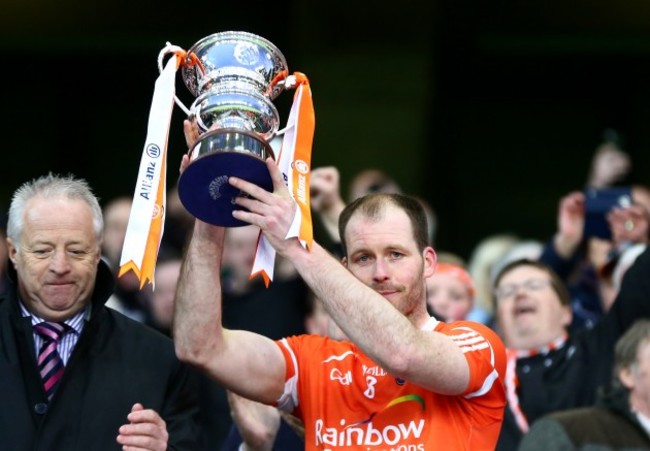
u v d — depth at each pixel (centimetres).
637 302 1584
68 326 1221
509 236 2697
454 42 3033
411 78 2870
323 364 1138
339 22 2870
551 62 3098
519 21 3048
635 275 1590
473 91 3098
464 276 1834
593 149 3125
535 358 1653
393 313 1039
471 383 1079
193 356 1103
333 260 1044
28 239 1199
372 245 1098
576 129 3130
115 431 1195
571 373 1625
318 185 1540
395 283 1095
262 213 1024
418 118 2872
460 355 1071
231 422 1503
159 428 1164
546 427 1433
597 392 1487
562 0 3058
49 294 1198
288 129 1085
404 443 1094
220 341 1109
